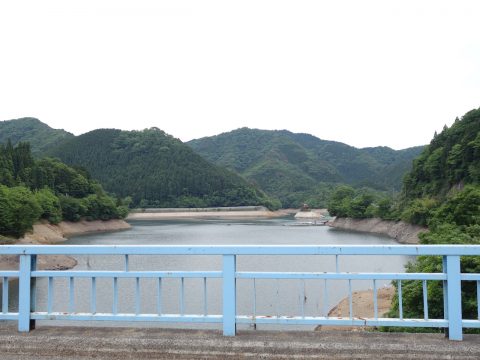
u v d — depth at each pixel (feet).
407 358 16.78
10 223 193.88
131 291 86.38
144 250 18.88
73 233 294.46
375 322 18.08
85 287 89.10
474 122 256.11
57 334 19.02
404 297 43.52
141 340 18.06
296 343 17.54
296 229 327.67
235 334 18.58
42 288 87.66
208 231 308.60
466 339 17.75
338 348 17.20
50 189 334.65
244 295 80.38
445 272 17.92
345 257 127.13
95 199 345.10
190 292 85.66
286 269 97.40
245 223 422.00
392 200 325.21
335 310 73.92
